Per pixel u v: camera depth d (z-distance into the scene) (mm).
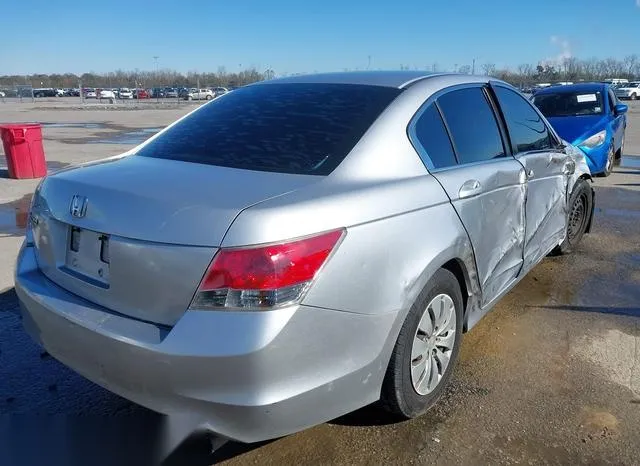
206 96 66750
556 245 4855
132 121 27453
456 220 2889
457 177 3018
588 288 4762
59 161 12609
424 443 2750
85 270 2520
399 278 2494
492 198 3295
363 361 2400
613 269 5230
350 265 2307
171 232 2174
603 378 3336
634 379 3330
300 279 2148
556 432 2832
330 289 2236
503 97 3939
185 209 2209
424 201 2711
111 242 2330
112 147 15617
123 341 2193
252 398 2100
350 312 2312
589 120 10047
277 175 2533
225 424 2133
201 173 2592
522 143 4004
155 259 2191
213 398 2100
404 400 2715
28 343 3766
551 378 3334
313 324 2195
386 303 2441
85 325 2328
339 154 2658
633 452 2686
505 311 4293
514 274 3838
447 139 3158
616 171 11023
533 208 4000
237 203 2217
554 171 4418
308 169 2582
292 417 2205
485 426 2879
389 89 3125
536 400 3109
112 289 2355
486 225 3223
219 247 2096
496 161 3514
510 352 3652
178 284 2150
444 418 2943
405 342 2617
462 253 2943
